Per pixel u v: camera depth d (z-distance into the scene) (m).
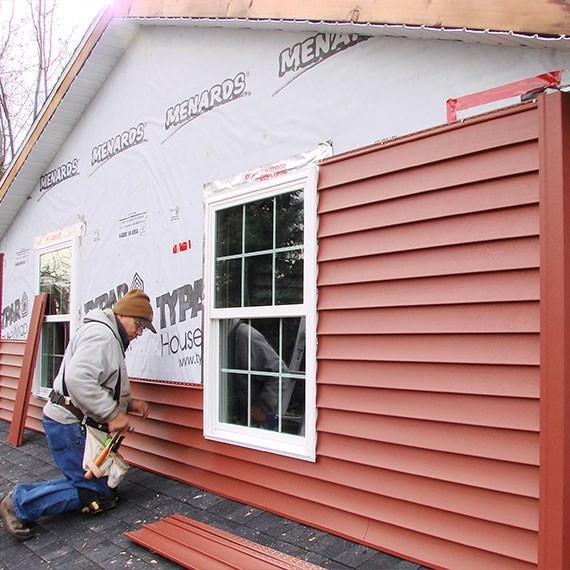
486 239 2.42
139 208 4.88
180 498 3.78
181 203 4.37
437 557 2.51
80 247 5.79
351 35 3.08
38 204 6.79
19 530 3.32
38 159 6.42
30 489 3.54
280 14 2.99
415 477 2.64
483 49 2.49
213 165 4.05
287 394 3.39
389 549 2.67
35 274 6.76
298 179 3.31
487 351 2.41
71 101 5.64
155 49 4.75
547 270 2.13
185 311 4.26
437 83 2.66
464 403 2.48
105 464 3.60
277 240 3.50
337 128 3.13
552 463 2.07
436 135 2.62
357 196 2.96
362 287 2.92
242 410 3.72
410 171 2.72
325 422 3.05
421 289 2.66
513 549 2.28
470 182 2.48
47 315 6.38
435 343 2.60
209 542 2.99
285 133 3.46
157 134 4.69
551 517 2.06
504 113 2.38
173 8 3.97
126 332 4.00
